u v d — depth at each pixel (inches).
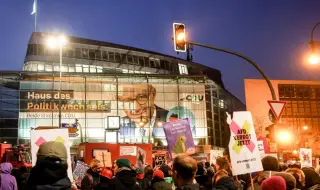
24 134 2512.3
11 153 1216.2
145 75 2691.9
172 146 425.7
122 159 311.0
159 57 3398.1
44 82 2578.7
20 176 455.5
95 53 3078.2
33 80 2571.4
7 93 2568.9
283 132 730.8
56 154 166.9
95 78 2635.3
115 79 2664.9
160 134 2655.0
